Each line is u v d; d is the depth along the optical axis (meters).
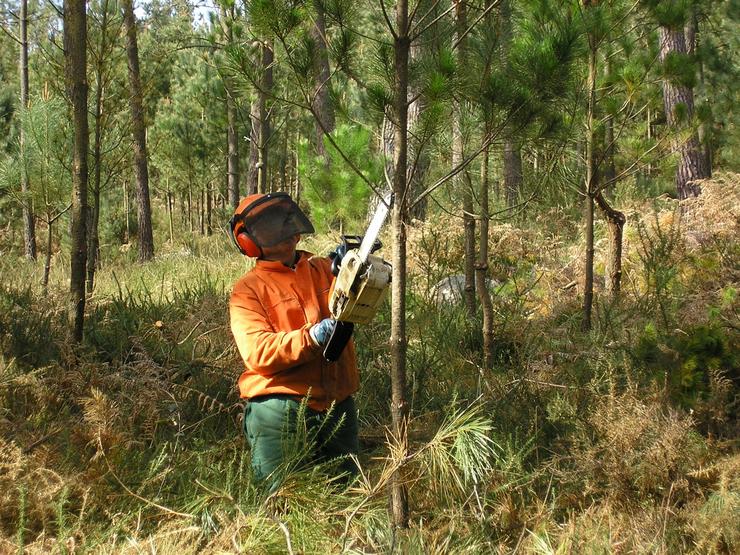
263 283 3.63
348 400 3.76
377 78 3.69
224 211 21.36
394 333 3.53
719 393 4.27
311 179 8.06
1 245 20.55
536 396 4.73
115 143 7.94
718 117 18.69
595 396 4.46
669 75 6.67
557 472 3.87
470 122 5.09
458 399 4.95
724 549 3.32
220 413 4.91
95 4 6.70
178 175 24.20
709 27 19.45
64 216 16.22
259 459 3.63
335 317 3.23
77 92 5.52
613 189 12.38
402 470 3.56
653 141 6.71
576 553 3.29
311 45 3.66
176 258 15.27
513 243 9.08
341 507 3.50
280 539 3.05
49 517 3.44
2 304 6.73
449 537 3.32
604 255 8.59
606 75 6.73
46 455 3.78
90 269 7.89
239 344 3.53
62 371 4.86
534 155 5.64
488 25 4.51
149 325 6.11
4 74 26.84
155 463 3.83
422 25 4.18
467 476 3.44
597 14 5.94
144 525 3.51
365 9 4.09
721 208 8.78
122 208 23.84
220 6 8.49
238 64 3.78
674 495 3.73
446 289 8.15
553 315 6.79
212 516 3.44
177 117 23.67
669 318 5.77
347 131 6.54
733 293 5.55
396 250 3.50
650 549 3.25
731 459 3.71
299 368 3.58
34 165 9.12
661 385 4.38
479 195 5.89
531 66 3.92
